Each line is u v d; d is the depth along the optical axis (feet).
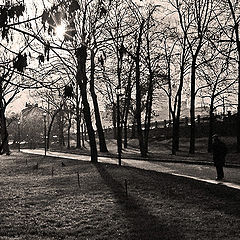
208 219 35.12
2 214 40.68
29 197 51.65
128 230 32.27
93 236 30.94
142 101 219.82
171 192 50.19
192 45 132.87
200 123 197.57
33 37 15.12
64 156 158.71
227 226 32.37
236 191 48.75
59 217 38.50
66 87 15.37
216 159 62.28
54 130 362.12
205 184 55.62
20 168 105.09
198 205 41.65
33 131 352.08
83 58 16.07
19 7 14.28
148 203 43.62
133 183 59.67
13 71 14.83
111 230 32.58
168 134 220.43
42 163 119.44
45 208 43.27
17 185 66.13
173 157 118.93
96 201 46.19
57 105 233.35
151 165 97.91
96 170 83.20
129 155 141.69
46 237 31.22
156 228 32.60
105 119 343.67
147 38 132.26
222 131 178.70
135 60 125.59
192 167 88.12
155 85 172.55
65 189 57.62
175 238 29.35
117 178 66.44
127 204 43.42
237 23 111.86
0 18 13.98
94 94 157.48
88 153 170.91
